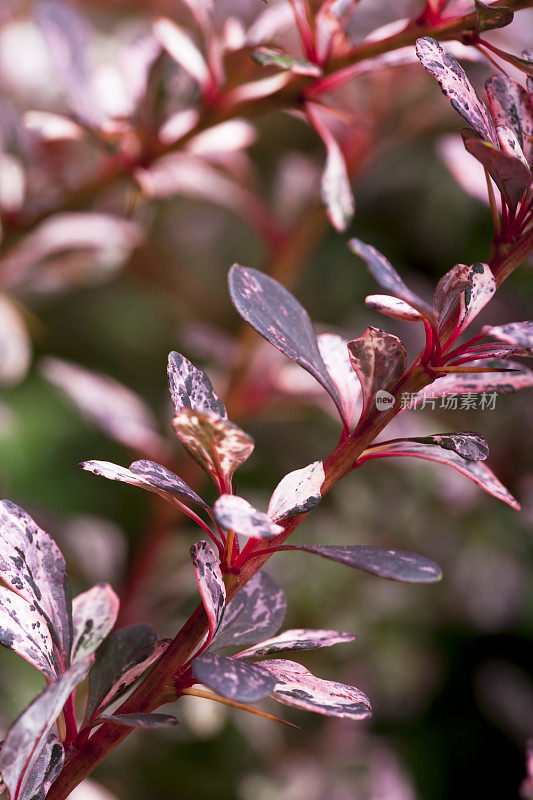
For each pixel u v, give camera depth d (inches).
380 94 23.3
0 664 25.3
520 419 26.6
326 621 26.6
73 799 19.7
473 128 14.3
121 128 18.9
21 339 23.7
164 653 14.5
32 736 13.8
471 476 14.9
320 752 27.0
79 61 19.0
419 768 28.9
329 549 13.9
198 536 27.7
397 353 14.3
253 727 26.5
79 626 15.2
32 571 14.8
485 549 28.2
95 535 25.7
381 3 24.8
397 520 28.3
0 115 23.2
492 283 14.3
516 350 14.4
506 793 28.8
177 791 25.7
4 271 24.3
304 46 16.8
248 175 24.3
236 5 26.5
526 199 14.5
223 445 14.0
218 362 26.2
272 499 14.4
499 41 21.0
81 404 23.2
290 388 23.1
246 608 15.1
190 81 19.1
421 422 26.2
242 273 14.6
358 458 14.7
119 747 26.1
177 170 22.9
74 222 24.6
